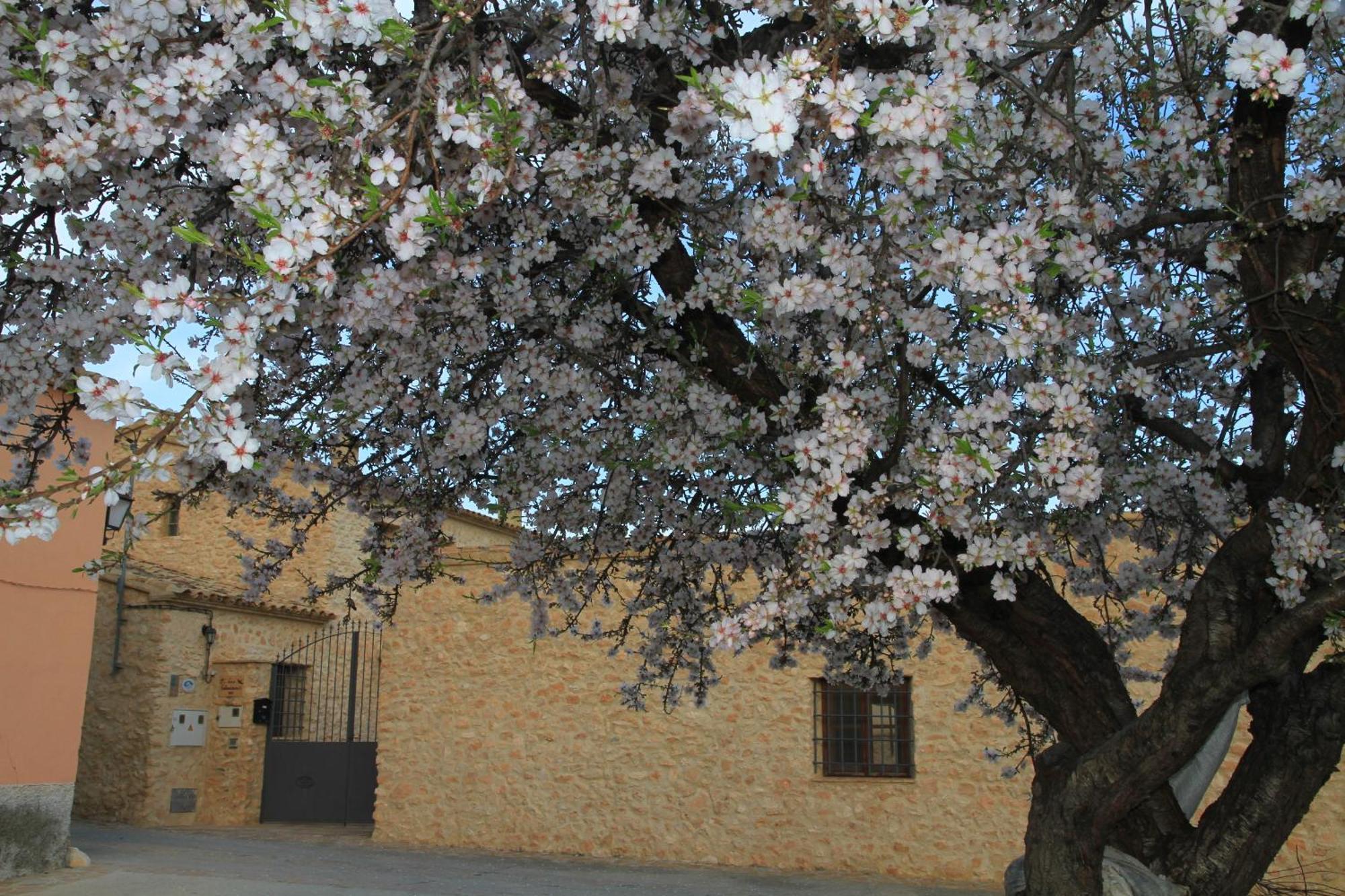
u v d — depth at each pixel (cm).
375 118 276
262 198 256
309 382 396
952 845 987
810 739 1063
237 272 355
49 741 905
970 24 261
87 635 945
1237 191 313
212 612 1442
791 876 1006
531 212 346
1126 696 334
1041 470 276
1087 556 452
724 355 369
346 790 1390
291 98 270
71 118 270
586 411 385
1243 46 254
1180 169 329
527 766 1172
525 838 1154
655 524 449
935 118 252
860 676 489
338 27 254
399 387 374
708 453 376
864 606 293
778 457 351
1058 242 281
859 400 310
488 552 1233
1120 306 393
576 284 393
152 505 1049
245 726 1426
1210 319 347
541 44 363
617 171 333
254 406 362
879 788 1025
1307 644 312
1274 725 304
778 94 227
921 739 1016
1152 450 414
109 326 304
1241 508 380
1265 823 298
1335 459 277
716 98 241
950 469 270
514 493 426
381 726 1245
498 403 398
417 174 313
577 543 464
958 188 349
